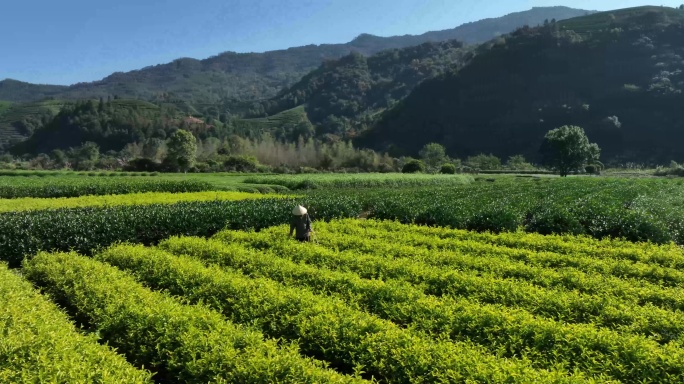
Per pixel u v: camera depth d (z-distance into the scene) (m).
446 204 24.41
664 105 105.88
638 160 94.12
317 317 8.06
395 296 9.45
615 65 126.00
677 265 12.77
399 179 51.56
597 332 7.43
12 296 8.95
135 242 18.16
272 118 170.38
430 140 123.94
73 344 6.85
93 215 18.22
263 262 12.18
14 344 6.64
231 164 77.12
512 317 8.01
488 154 111.88
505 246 15.62
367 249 14.34
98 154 99.38
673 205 25.59
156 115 141.00
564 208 21.80
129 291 9.52
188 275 10.88
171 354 7.18
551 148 71.38
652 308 8.74
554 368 6.78
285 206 22.55
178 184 37.56
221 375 6.48
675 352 6.68
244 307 9.10
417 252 13.55
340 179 48.38
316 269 11.32
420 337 7.57
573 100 119.50
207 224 19.97
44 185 33.84
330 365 7.75
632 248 14.38
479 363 6.32
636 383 6.44
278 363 6.38
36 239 15.84
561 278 10.93
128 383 6.00
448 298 9.41
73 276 10.79
